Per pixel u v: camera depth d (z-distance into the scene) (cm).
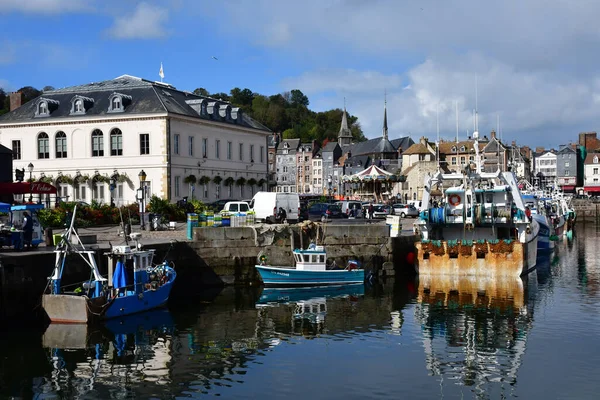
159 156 5372
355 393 1515
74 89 5978
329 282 3014
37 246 2538
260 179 6831
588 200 10238
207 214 3488
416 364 1734
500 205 3134
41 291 2192
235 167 6366
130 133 5456
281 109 17500
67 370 1662
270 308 2466
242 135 6519
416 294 2745
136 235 2406
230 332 2070
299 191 14150
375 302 2578
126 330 2070
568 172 13312
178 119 5503
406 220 5178
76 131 5616
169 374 1641
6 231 2377
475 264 3048
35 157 5728
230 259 3047
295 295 2767
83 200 5538
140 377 1617
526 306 2448
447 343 1936
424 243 3111
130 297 2230
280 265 3127
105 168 5525
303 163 14112
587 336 1992
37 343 1888
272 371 1672
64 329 2041
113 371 1661
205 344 1919
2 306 2052
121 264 2236
